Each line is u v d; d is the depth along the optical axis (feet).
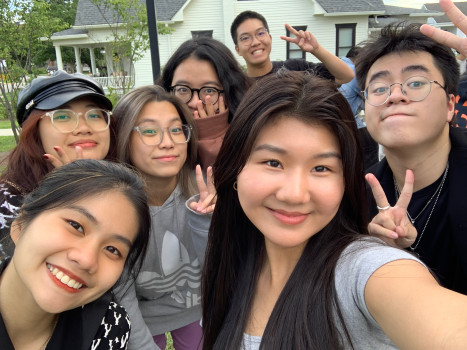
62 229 1.65
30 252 1.63
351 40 22.71
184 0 22.65
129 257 2.10
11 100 10.93
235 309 1.85
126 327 2.08
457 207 2.16
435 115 2.15
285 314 1.56
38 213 1.71
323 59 4.85
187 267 2.99
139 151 2.80
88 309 1.94
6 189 2.37
